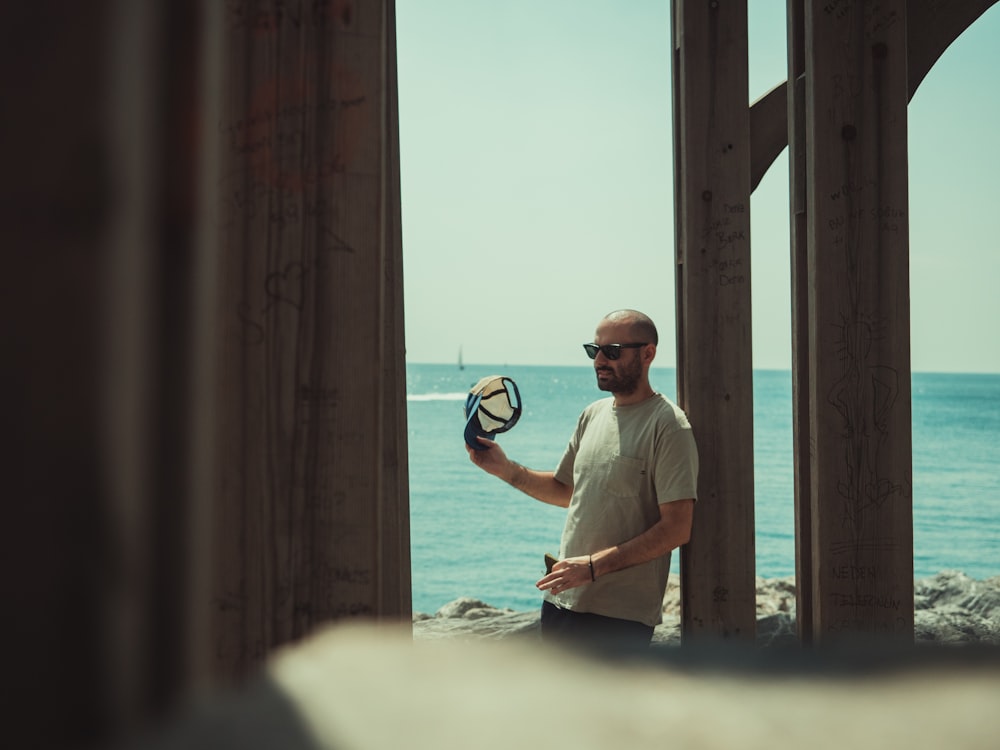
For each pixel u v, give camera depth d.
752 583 3.53
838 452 2.71
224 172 1.45
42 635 0.32
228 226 1.45
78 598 0.32
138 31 0.34
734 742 0.26
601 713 0.27
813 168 2.72
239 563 1.45
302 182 1.45
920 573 21.30
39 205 0.33
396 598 2.84
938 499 32.62
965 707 0.28
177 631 0.34
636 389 3.74
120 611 0.32
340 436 1.45
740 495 3.52
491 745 0.25
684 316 3.54
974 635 5.39
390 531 2.83
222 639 1.45
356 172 1.46
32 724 0.32
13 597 0.32
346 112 1.45
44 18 0.33
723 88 3.48
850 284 2.71
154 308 0.35
